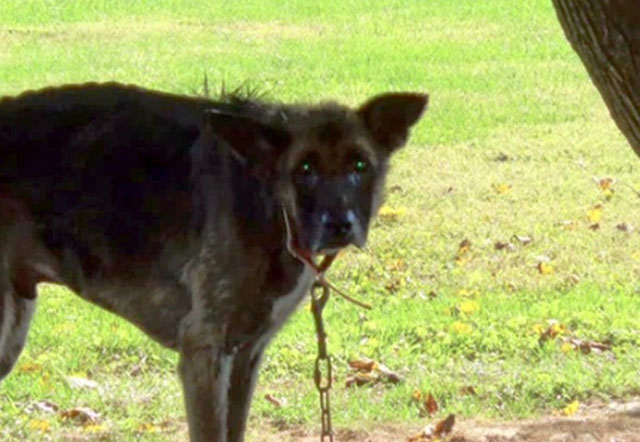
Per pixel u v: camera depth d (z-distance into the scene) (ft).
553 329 36.99
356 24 102.83
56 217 25.16
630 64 21.74
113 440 29.22
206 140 24.64
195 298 24.59
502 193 53.88
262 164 23.84
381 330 37.55
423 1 112.57
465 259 44.96
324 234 23.30
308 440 29.22
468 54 89.97
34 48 91.04
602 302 39.96
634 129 22.21
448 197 53.16
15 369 34.27
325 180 23.49
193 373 24.59
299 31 99.76
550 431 28.99
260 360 25.55
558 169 58.23
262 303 24.44
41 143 25.21
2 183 25.18
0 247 25.25
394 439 29.14
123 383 33.73
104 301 25.67
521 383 32.86
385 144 24.27
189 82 78.95
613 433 28.68
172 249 24.76
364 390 33.24
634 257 45.29
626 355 35.32
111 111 25.32
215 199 24.35
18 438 29.40
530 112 70.90
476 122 68.39
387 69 84.53
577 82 79.71
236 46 92.84
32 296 25.84
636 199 53.06
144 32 98.07
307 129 23.67
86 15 105.19
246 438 29.53
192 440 24.59
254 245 24.16
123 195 24.90
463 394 32.58
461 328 37.14
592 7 21.79
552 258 45.06
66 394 32.60
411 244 46.29
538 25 101.45
